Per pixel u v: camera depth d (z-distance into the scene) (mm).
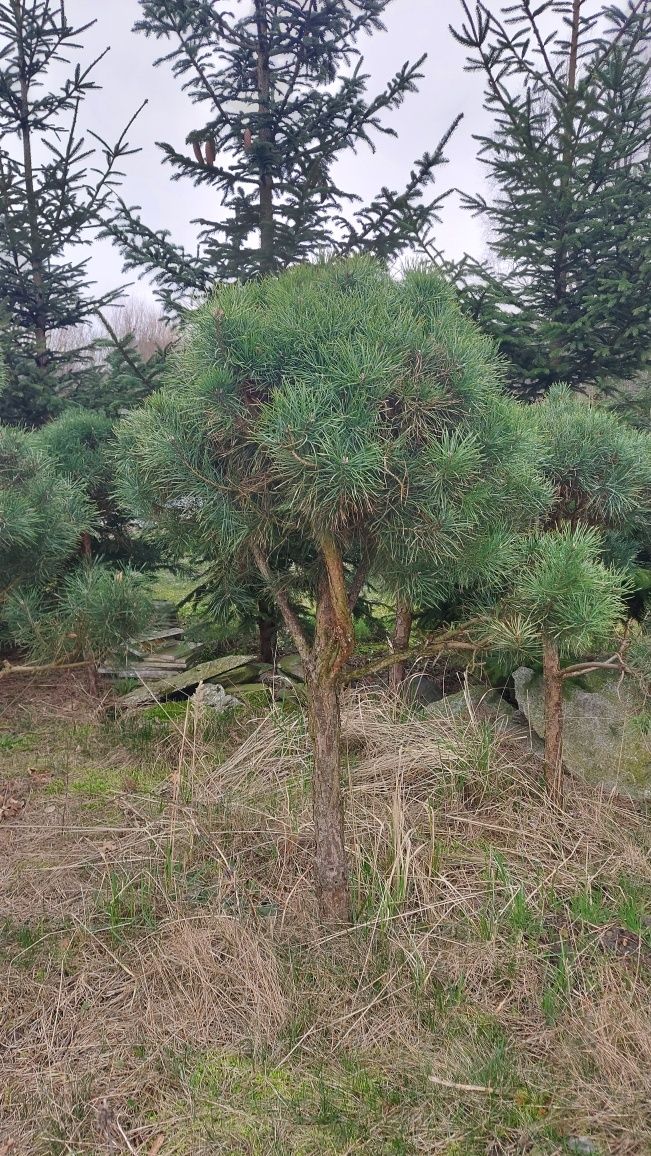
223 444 2180
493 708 3982
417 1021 2090
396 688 4086
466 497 2064
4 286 7340
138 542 5797
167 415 2271
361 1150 1729
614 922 2479
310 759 3520
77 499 4617
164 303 5891
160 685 4910
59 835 3096
